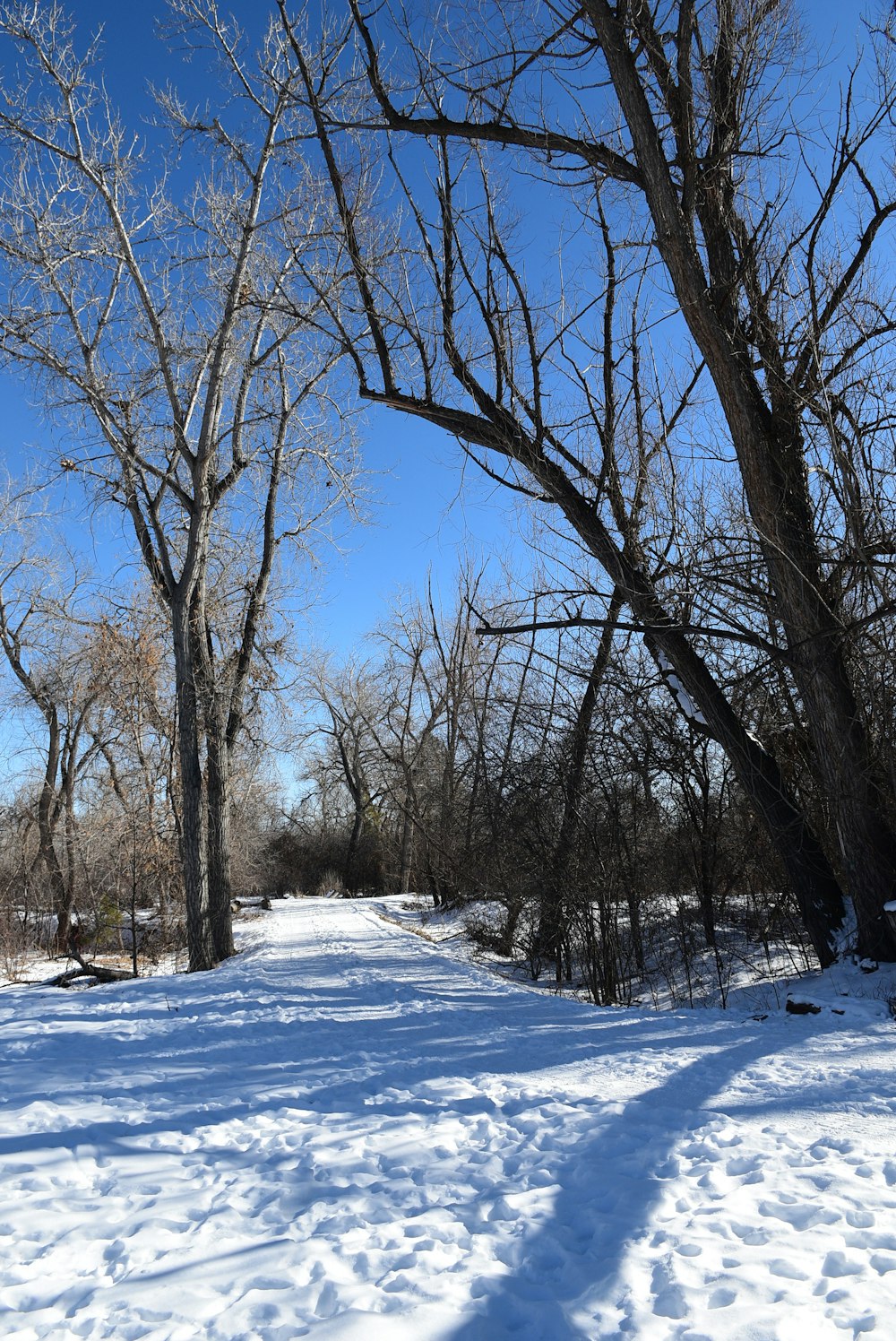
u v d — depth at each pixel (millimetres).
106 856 28469
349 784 60000
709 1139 5434
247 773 35312
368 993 13953
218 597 24125
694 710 14453
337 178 14375
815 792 14625
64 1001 14133
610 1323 3377
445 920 30766
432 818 33938
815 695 12180
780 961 15570
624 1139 5492
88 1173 5344
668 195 12367
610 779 16656
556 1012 11711
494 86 13430
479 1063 8258
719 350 12367
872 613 11461
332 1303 3576
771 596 12961
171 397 20469
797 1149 5207
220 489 21875
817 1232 4047
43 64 18812
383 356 14500
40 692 35062
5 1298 3799
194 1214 4699
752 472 12398
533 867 17312
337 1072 7980
